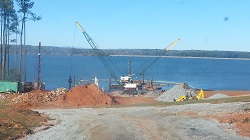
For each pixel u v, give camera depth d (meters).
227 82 162.38
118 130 30.92
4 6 86.62
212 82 160.00
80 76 176.88
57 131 30.27
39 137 27.34
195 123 34.84
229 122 34.53
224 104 48.50
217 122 35.16
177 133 29.52
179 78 178.25
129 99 72.06
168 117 39.62
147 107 50.81
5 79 84.69
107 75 183.62
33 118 37.00
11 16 91.19
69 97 61.66
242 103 48.16
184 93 74.81
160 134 29.08
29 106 55.06
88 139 27.03
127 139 27.05
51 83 140.75
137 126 33.12
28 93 67.12
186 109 46.31
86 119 38.41
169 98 72.19
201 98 69.25
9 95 65.12
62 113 44.81
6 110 39.69
